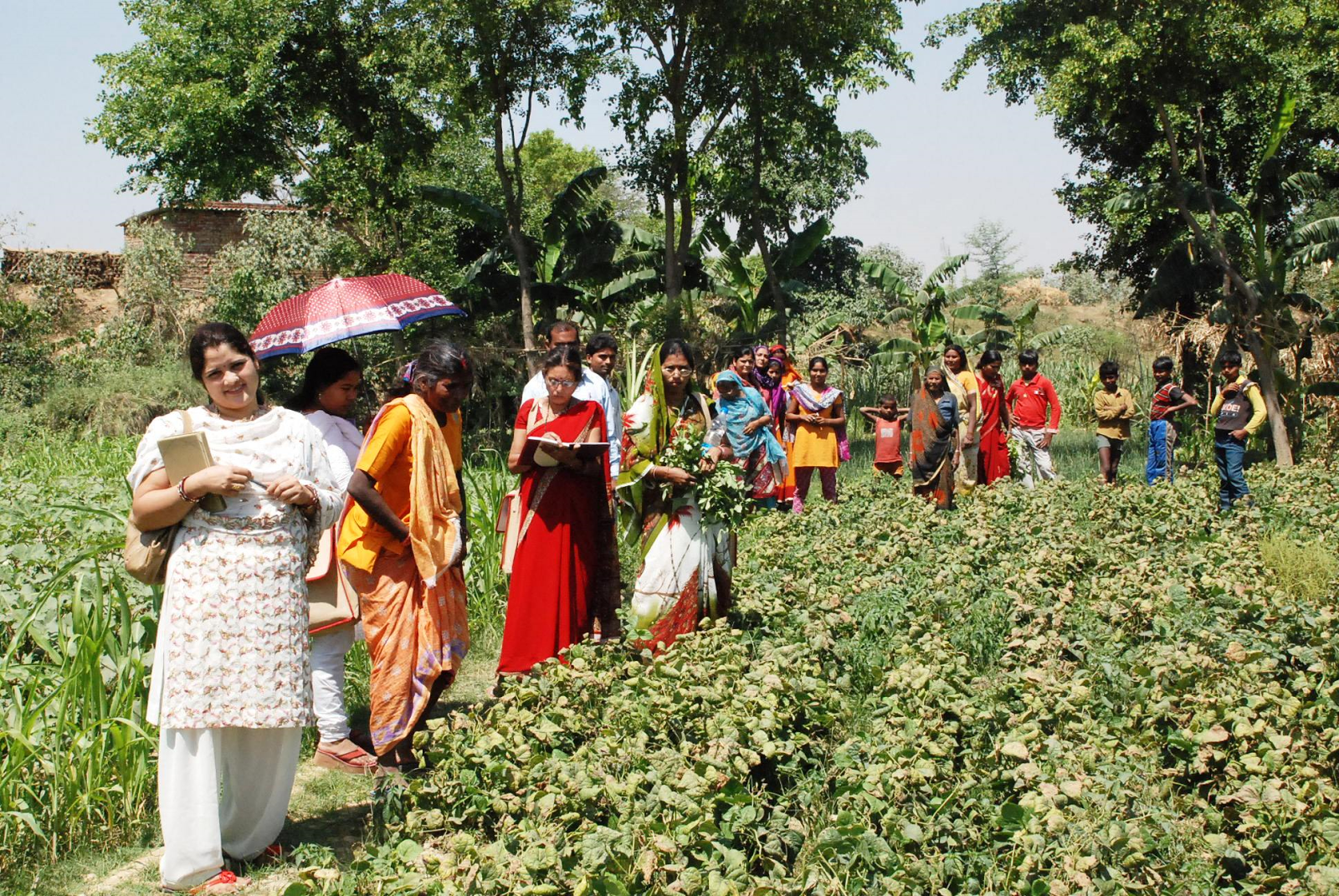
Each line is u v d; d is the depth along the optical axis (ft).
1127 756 15.40
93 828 15.24
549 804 13.15
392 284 23.68
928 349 82.79
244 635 13.83
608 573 20.63
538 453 19.39
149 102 73.61
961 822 13.39
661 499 20.88
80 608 16.56
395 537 16.97
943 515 34.22
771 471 34.96
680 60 72.28
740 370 34.83
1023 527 31.07
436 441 17.35
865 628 21.80
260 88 72.18
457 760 14.70
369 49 75.56
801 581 24.84
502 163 73.15
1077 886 11.57
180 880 13.64
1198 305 70.33
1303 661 18.71
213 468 13.61
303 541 14.73
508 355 73.05
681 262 74.38
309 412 19.30
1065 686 17.31
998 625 22.11
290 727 14.25
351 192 75.36
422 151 78.95
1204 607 22.21
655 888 11.96
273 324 22.26
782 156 82.28
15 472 45.32
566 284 79.10
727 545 21.83
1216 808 14.65
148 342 89.81
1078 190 77.56
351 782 17.65
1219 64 52.29
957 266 82.53
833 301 104.99
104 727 15.67
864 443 79.41
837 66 71.46
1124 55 50.39
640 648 19.92
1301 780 14.02
